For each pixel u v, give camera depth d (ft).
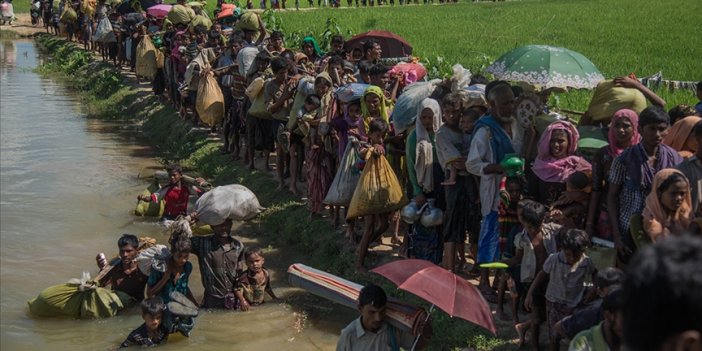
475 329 23.88
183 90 52.80
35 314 27.86
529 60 28.09
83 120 64.39
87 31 94.27
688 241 5.79
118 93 70.95
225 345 25.50
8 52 106.93
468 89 28.22
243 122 44.29
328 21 61.67
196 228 34.68
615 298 15.48
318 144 33.58
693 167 20.03
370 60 38.17
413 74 35.91
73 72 88.38
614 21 100.22
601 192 22.45
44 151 52.65
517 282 23.61
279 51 43.78
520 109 25.11
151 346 25.39
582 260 20.67
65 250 34.17
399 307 19.74
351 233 31.45
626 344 5.89
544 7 126.21
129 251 28.43
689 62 63.00
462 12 121.39
